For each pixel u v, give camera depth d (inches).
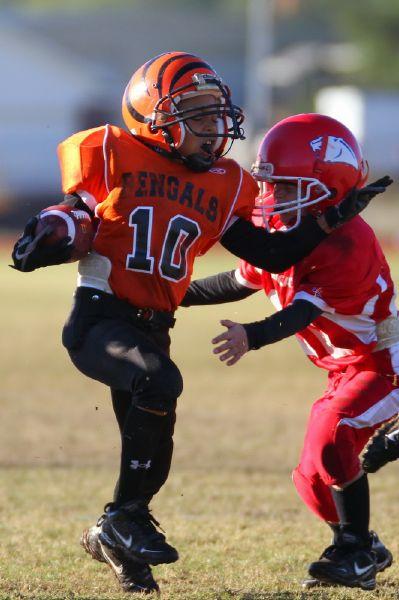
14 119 5531.5
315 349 657.0
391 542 764.0
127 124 631.2
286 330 596.7
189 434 1164.5
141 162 614.9
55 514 847.7
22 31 5743.1
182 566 692.1
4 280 3011.8
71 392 1402.6
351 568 621.0
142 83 621.9
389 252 3444.9
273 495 922.1
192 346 1802.4
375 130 4739.2
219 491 933.2
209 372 1563.7
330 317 631.2
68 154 621.0
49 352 1716.3
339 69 6343.5
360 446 636.1
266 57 5659.5
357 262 615.8
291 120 645.3
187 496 914.7
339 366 649.6
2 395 1371.8
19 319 2098.9
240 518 841.5
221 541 765.3
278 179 633.0
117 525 597.6
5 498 900.0
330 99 5167.3
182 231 609.3
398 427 633.6
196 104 615.8
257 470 1015.0
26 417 1243.2
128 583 617.9
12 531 786.2
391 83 6348.4
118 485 602.5
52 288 2778.1
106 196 613.3
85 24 6314.0
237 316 2196.1
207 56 6560.0
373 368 643.5
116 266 605.6
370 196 613.0
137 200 607.5
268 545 754.8
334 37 7303.2
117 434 1169.4
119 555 600.4
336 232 619.8
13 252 613.0
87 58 5959.6
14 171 5285.4
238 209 625.3
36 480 967.6
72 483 958.4
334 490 633.0
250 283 681.0
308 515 856.3
